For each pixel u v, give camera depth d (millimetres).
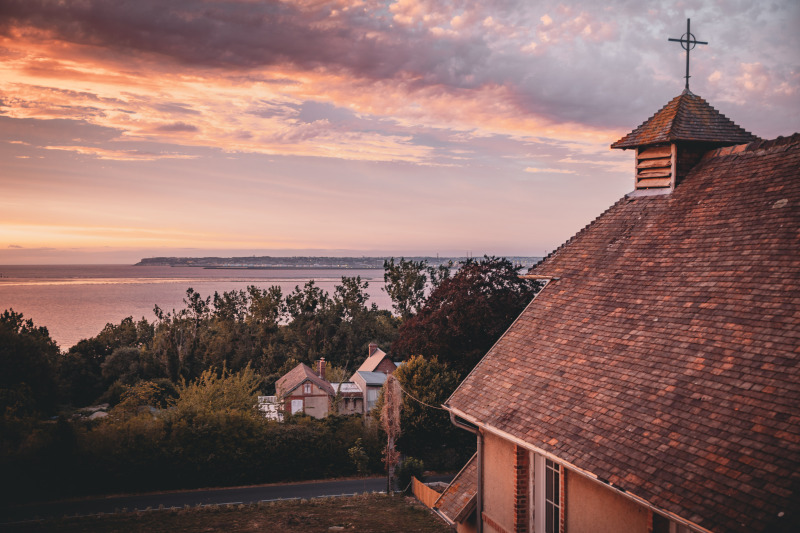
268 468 33344
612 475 8867
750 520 6750
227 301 95750
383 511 25844
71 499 29141
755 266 10352
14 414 36375
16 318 70938
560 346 12891
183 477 31641
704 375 9266
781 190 11367
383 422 31281
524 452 13125
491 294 36656
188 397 36281
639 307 11867
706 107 14891
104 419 34844
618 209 15539
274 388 72312
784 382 8102
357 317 92438
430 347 37656
